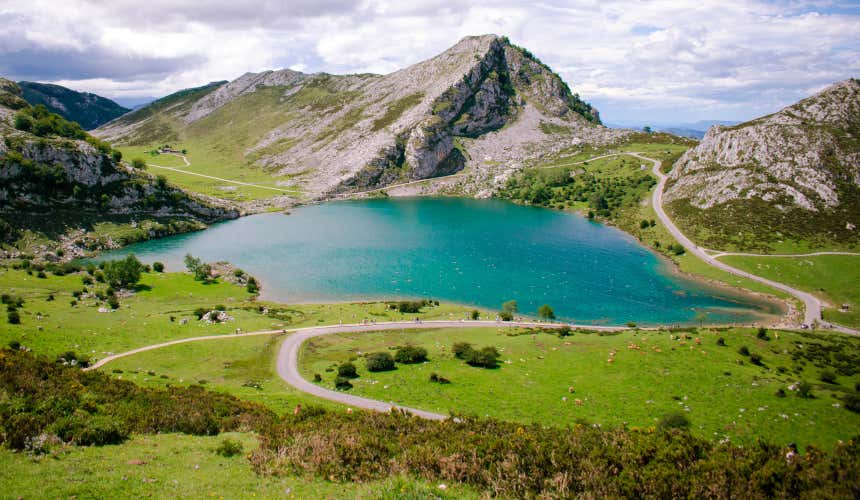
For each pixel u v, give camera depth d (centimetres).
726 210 18025
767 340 8962
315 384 7106
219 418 4341
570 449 3253
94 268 13800
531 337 9406
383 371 7656
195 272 14125
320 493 2452
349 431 3862
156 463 2764
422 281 14200
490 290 13525
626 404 6328
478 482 2864
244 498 2311
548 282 14200
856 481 2642
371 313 11325
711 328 9656
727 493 2727
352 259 16425
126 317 10069
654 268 15550
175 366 7688
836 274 13450
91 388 4575
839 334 9800
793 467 2858
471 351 8175
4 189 16812
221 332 9588
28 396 3753
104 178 19900
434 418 5756
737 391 6669
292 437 3541
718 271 14662
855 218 15775
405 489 2441
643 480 2825
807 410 5997
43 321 9025
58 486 2189
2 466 2384
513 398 6525
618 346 8612
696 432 5434
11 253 15175
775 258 14850
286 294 13138
